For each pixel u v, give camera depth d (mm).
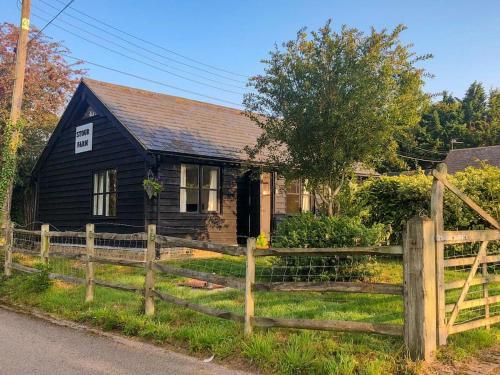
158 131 14344
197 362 5406
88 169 15930
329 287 5527
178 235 13977
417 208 12195
